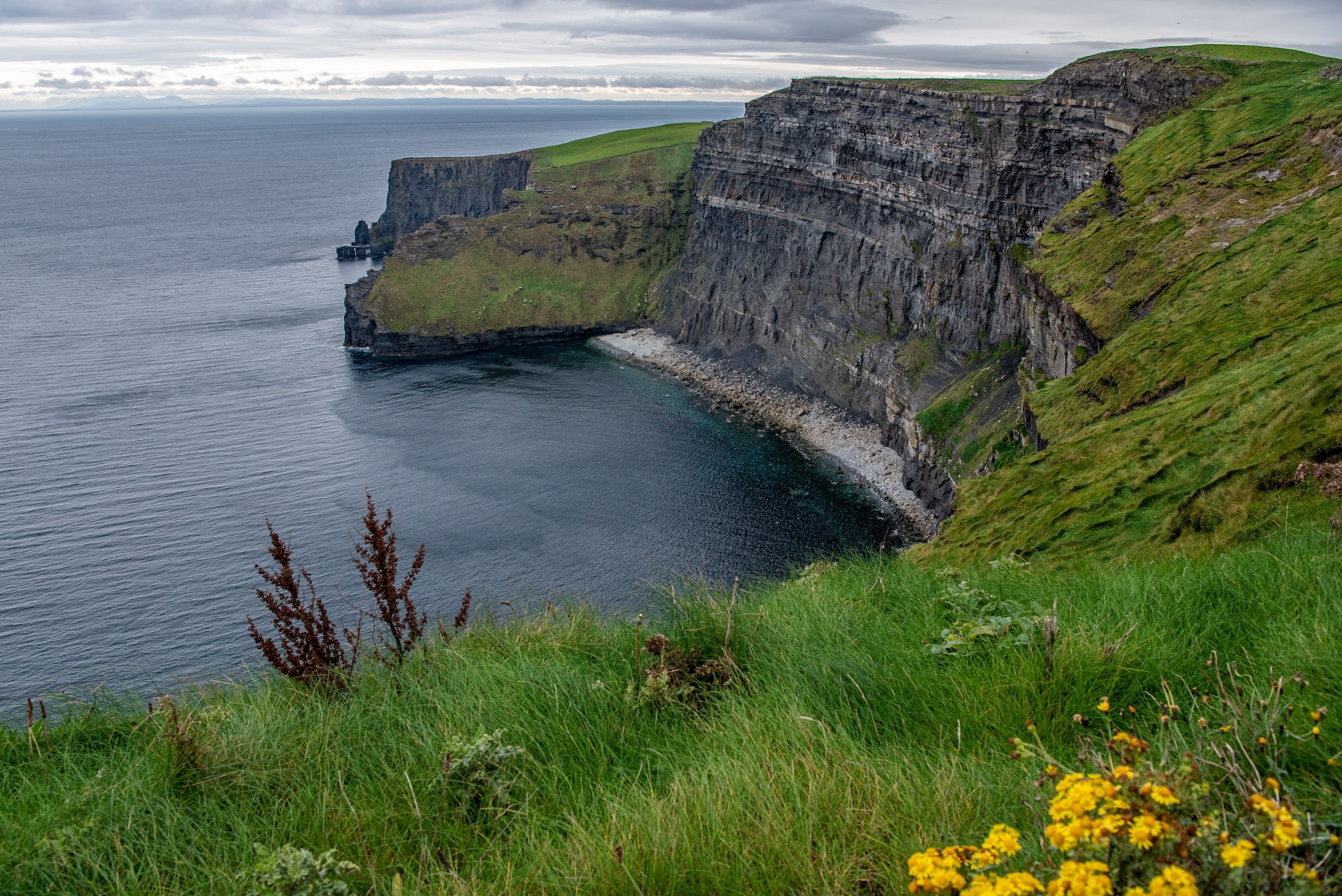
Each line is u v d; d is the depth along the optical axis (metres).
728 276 132.12
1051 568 12.70
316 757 6.53
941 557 28.14
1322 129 42.31
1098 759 4.82
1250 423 21.36
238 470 81.69
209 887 5.18
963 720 6.48
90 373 114.94
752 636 8.48
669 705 7.34
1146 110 69.19
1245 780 4.50
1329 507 15.48
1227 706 5.45
